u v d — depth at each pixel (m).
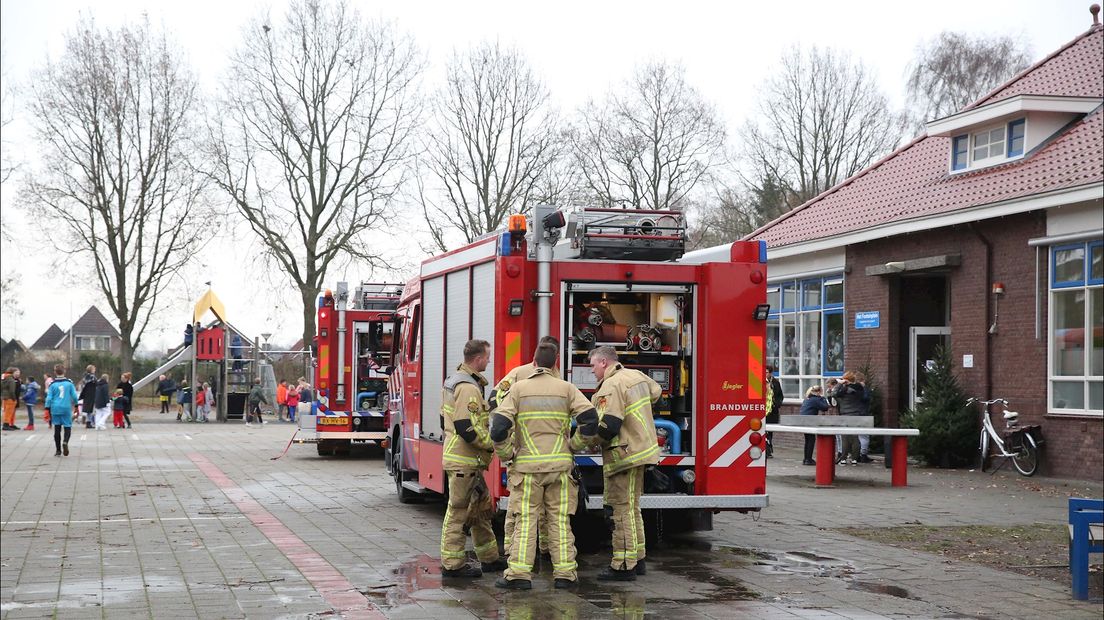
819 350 24.41
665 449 9.85
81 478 16.95
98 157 42.06
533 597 7.81
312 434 21.39
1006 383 18.61
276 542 10.31
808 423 16.53
